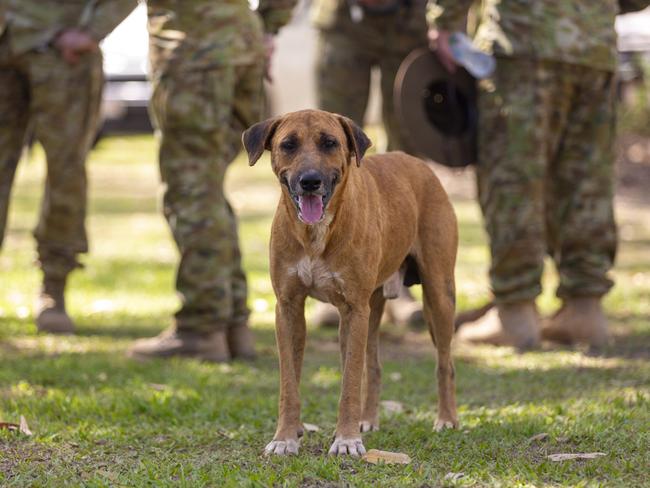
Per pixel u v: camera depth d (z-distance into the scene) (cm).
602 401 641
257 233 1527
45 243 896
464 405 661
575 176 873
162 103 789
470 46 858
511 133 849
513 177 852
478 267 1256
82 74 856
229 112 794
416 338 930
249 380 746
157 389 701
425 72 890
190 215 791
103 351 835
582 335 870
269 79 859
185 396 675
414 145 894
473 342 891
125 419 611
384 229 564
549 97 848
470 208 1753
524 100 843
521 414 616
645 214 1708
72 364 767
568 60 838
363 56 981
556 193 887
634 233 1537
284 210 539
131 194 1945
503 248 862
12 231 1524
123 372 755
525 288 864
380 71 990
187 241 795
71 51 830
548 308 1032
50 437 555
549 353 841
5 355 801
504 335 873
